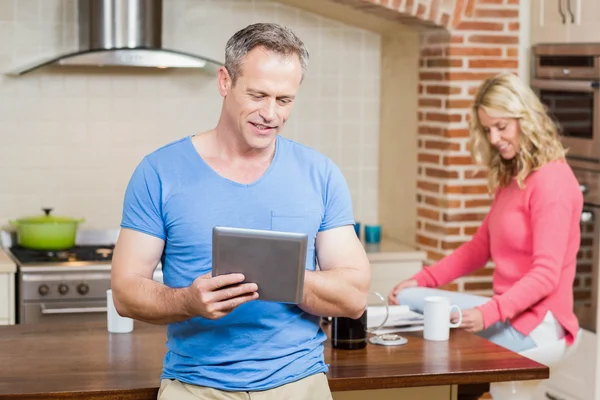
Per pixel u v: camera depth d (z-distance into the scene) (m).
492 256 4.57
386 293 6.05
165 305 2.76
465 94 5.86
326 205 3.02
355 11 6.15
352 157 6.75
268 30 2.78
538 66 5.87
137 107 6.32
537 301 4.26
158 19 5.93
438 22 5.79
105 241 6.30
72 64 5.77
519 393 4.11
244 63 2.76
